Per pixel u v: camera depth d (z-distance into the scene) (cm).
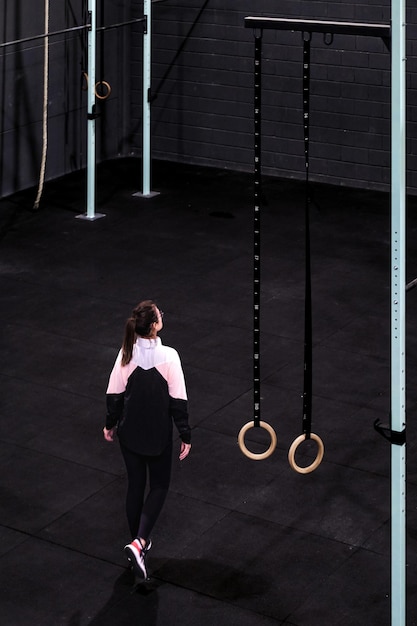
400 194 559
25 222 1447
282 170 1647
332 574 721
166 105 1711
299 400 963
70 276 1262
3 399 965
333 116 1582
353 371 1020
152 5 1666
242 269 1283
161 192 1580
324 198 1548
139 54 1717
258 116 605
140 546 700
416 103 1506
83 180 1634
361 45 1527
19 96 1545
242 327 1121
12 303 1182
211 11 1625
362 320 1136
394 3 539
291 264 1296
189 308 1170
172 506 802
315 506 801
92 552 749
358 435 902
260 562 735
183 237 1395
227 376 1011
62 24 1587
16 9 1500
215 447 884
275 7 1580
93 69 1405
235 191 1584
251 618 679
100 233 1409
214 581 715
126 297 1201
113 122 1741
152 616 682
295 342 1083
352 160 1590
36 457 871
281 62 1591
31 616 682
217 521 784
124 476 846
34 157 1596
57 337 1097
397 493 592
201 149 1706
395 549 600
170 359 703
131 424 703
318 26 566
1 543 758
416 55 1491
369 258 1316
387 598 695
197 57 1661
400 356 574
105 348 1072
